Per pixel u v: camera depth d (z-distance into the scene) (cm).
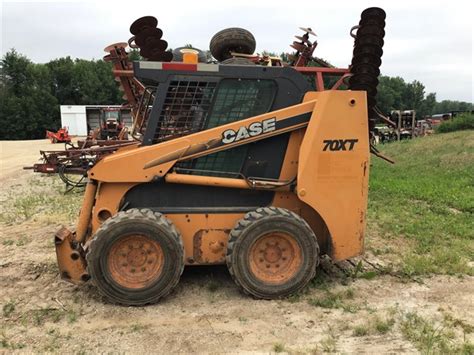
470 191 1025
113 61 554
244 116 477
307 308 442
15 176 1475
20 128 5616
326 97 460
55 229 743
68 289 488
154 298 445
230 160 481
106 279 436
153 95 522
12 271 544
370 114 505
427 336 384
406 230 709
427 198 958
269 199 494
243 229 448
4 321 419
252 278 455
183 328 404
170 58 521
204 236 477
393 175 1340
